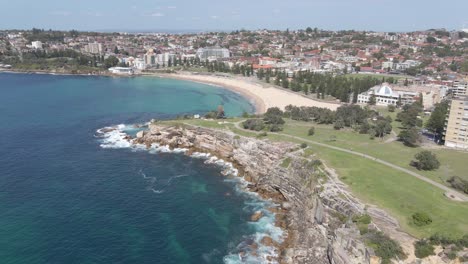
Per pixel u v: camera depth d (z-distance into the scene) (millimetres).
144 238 93938
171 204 112500
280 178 123750
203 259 86625
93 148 163250
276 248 91188
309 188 110125
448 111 153750
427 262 72938
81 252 87062
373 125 173875
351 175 111688
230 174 138125
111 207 108938
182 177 133875
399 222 85625
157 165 145000
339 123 171250
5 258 83312
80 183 124812
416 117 181500
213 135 162250
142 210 107938
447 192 101000
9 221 98500
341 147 141125
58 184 123312
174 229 98625
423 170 118062
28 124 199875
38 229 95375
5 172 131875
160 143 169875
